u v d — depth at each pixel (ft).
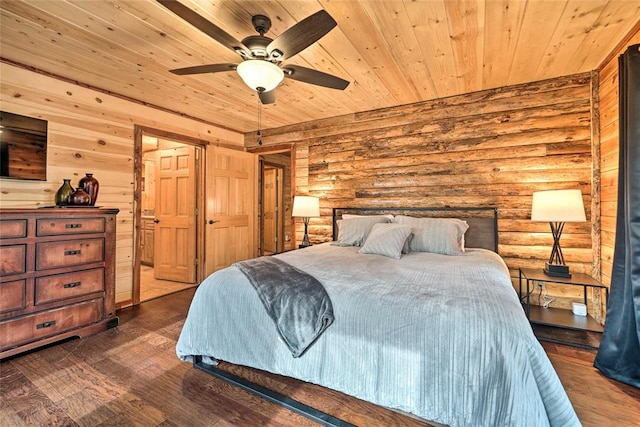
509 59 7.93
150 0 5.59
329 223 13.21
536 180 9.43
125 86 9.70
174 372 6.29
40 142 8.48
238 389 5.71
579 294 8.96
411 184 11.36
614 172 7.67
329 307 4.96
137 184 10.84
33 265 7.07
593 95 8.63
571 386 5.69
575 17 6.12
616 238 6.23
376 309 4.65
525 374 3.58
